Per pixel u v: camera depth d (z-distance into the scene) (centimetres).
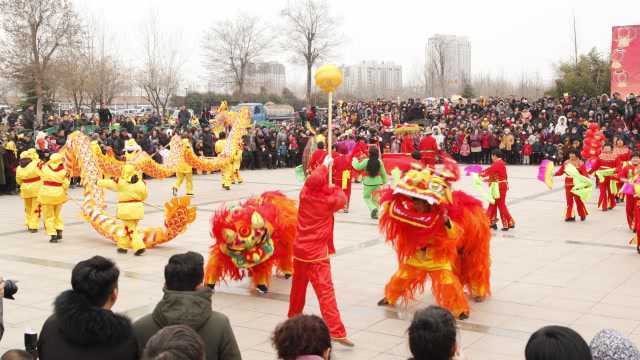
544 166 1555
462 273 889
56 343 402
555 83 5156
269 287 973
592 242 1305
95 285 408
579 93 4722
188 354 324
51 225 1318
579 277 1017
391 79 10062
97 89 4038
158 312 424
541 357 326
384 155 2372
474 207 870
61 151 1373
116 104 6300
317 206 726
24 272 1055
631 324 786
